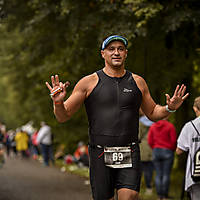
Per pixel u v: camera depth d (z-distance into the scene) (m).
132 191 8.16
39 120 51.59
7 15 25.55
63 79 27.20
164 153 18.17
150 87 23.92
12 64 37.06
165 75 24.11
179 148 12.03
